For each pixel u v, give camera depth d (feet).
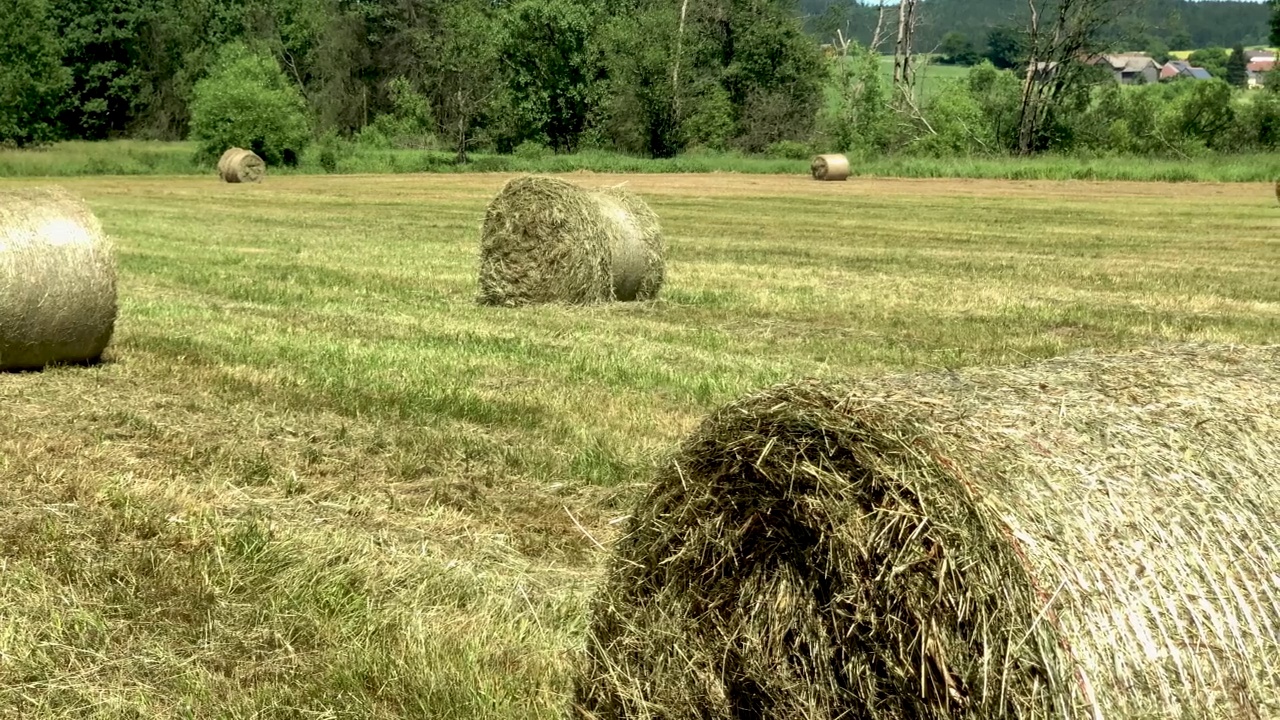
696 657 12.49
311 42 266.16
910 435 11.05
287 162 190.08
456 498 22.33
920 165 168.04
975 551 10.52
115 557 19.03
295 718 14.53
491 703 14.39
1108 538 10.90
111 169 174.19
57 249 31.94
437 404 29.22
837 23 268.21
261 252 66.90
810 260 64.85
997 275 58.34
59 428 26.61
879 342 38.91
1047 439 11.63
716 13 233.55
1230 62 410.72
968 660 10.46
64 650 15.93
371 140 232.94
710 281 54.95
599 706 13.34
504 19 223.30
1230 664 10.95
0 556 19.01
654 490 12.98
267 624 16.85
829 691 11.48
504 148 230.07
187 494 22.08
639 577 13.09
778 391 12.01
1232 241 77.46
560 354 35.86
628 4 245.24
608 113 219.82
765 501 11.96
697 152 215.92
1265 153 178.60
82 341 32.83
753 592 12.11
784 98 229.86
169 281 53.52
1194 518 11.49
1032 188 138.82
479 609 17.20
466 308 46.42
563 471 23.97
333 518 21.24
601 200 48.88
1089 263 64.28
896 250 70.90
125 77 258.37
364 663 15.49
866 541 11.07
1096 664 10.31
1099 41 199.82
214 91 183.21
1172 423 12.56
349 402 29.37
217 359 34.68
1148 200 118.11
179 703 14.71
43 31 216.33
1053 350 37.29
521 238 47.24
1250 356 15.83
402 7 263.90
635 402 29.68
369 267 59.77
